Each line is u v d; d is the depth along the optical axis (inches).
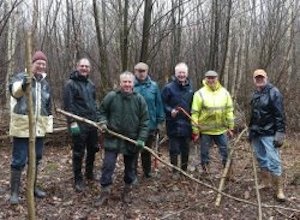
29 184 60.0
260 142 140.7
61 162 184.5
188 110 153.6
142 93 148.6
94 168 170.4
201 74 328.5
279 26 315.6
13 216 115.4
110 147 125.3
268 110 136.3
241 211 127.0
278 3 324.2
